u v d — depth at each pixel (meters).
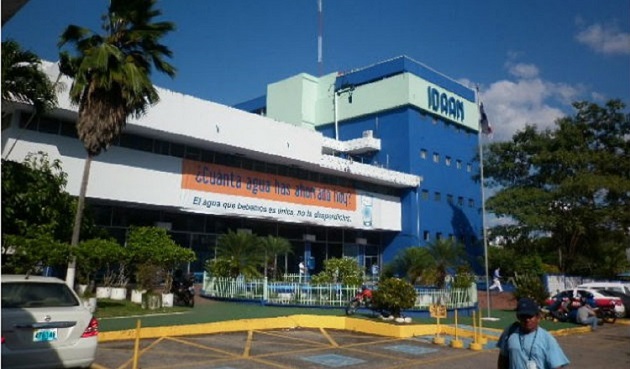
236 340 12.12
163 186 24.88
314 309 18.23
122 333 11.32
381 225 38.09
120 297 18.69
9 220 13.39
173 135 24.41
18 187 13.62
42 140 20.72
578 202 33.72
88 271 16.77
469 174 45.59
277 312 16.58
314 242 35.19
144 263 18.19
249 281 19.92
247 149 27.45
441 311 15.06
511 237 35.34
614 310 21.66
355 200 36.31
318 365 9.65
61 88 18.14
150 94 16.89
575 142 34.31
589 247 36.50
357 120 43.12
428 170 41.06
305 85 45.72
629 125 34.59
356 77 43.69
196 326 12.75
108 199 22.52
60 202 15.22
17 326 6.64
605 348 13.82
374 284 22.45
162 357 9.53
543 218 32.69
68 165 21.30
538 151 35.72
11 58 13.50
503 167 37.22
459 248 23.20
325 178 34.44
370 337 13.74
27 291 7.32
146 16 16.83
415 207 39.53
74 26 15.99
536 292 21.47
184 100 24.66
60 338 7.00
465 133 46.00
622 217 32.00
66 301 7.55
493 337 14.23
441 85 43.69
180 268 26.34
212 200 27.16
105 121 15.90
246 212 28.86
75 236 15.29
